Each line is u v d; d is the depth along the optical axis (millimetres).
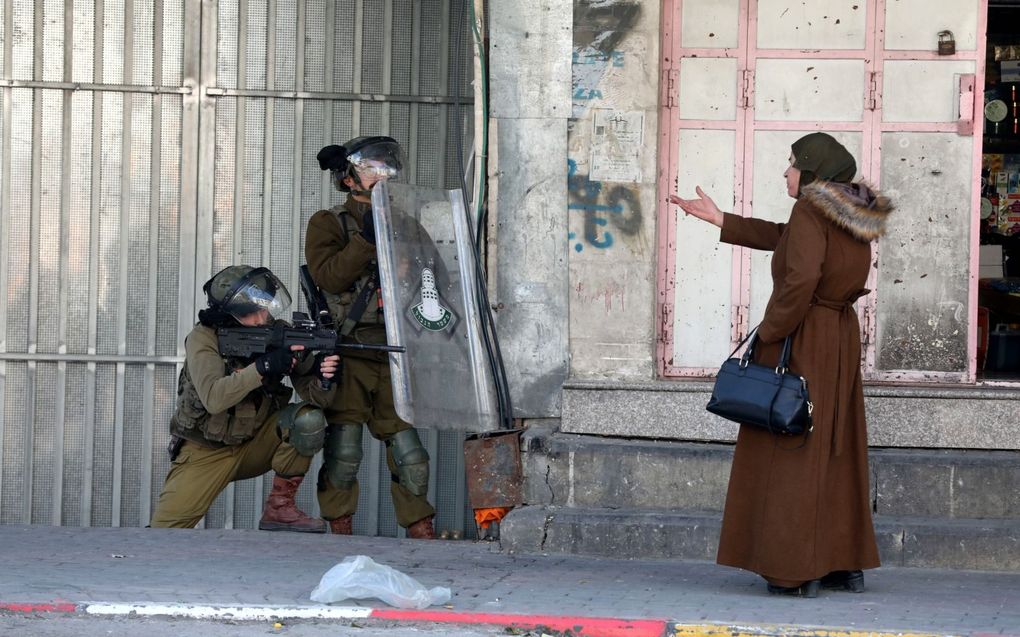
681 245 27625
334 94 31453
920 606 20781
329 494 27156
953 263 27219
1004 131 34219
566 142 26906
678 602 20906
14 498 31797
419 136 31500
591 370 27047
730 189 27578
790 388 20203
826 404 20625
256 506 31875
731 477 21359
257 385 25234
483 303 26859
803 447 20594
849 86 27359
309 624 19828
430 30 31406
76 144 31578
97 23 31469
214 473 26797
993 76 34156
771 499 20734
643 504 25578
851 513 21219
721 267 27594
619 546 24594
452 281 26781
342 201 31641
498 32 26938
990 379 28141
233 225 31609
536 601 20922
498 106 27000
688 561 24359
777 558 20688
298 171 31547
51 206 31625
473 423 26531
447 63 31406
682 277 27656
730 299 27578
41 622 19641
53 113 31562
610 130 26828
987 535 23688
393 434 27312
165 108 31578
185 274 31594
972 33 27125
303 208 31641
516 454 25953
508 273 27047
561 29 26812
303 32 31469
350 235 26609
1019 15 33781
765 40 27469
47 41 31516
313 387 26062
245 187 31578
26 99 31547
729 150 27562
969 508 24703
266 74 31500
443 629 19656
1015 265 34156
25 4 31469
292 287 31672
